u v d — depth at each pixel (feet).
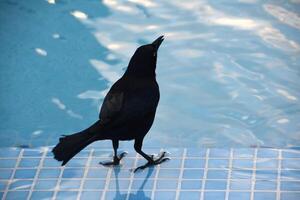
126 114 30.25
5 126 39.65
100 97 41.29
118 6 47.85
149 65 31.07
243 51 43.80
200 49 44.06
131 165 32.14
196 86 41.57
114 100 30.48
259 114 39.42
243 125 38.86
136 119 30.42
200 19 46.37
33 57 44.32
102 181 31.19
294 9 46.83
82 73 42.91
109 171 31.78
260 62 42.91
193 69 42.68
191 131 38.70
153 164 31.89
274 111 39.55
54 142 38.45
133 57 31.14
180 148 32.86
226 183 30.42
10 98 41.60
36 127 39.52
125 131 30.60
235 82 41.65
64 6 48.16
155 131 38.78
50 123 39.78
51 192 30.73
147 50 30.96
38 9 48.06
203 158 32.04
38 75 43.09
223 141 37.96
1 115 40.42
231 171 31.12
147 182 30.94
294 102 40.04
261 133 38.24
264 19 46.19
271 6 47.21
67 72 43.11
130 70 31.24
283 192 29.71
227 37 44.86
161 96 40.96
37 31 46.26
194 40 44.75
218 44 44.39
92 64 43.52
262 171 30.96
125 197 30.17
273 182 30.30
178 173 31.27
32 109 40.75
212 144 37.86
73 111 40.50
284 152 32.04
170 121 39.37
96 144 34.86
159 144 37.91
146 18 46.62
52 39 45.55
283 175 30.66
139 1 48.16
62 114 40.32
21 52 44.75
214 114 39.68
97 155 32.91
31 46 45.14
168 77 42.19
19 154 33.12
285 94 40.63
